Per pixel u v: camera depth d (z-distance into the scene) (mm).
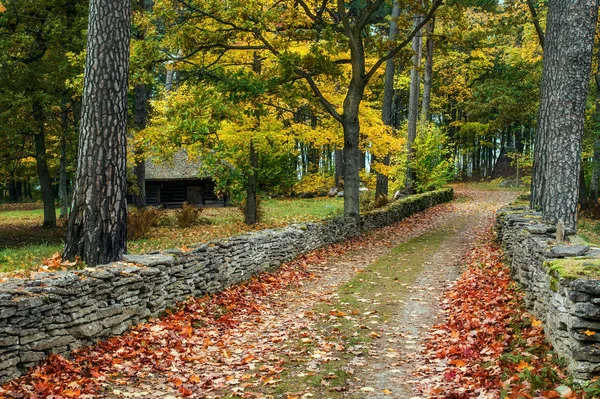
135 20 16391
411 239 17234
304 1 16891
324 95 18516
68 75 19125
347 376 5609
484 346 6059
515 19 17109
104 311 6434
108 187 8234
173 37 15461
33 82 19438
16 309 5211
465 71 37719
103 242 8164
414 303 8828
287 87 16094
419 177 29578
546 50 10008
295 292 10117
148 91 31797
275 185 31891
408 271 11727
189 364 6117
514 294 8203
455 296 8945
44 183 23641
